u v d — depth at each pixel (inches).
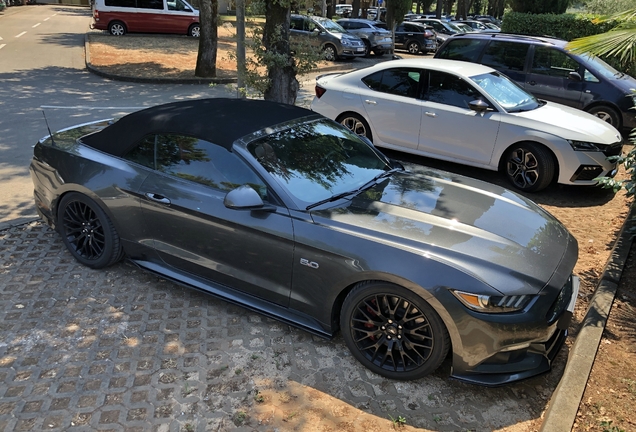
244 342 140.6
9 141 312.0
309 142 159.2
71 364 128.9
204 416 114.3
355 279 124.6
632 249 195.6
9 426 109.3
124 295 160.4
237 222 139.6
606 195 272.4
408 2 878.4
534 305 117.3
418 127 287.1
